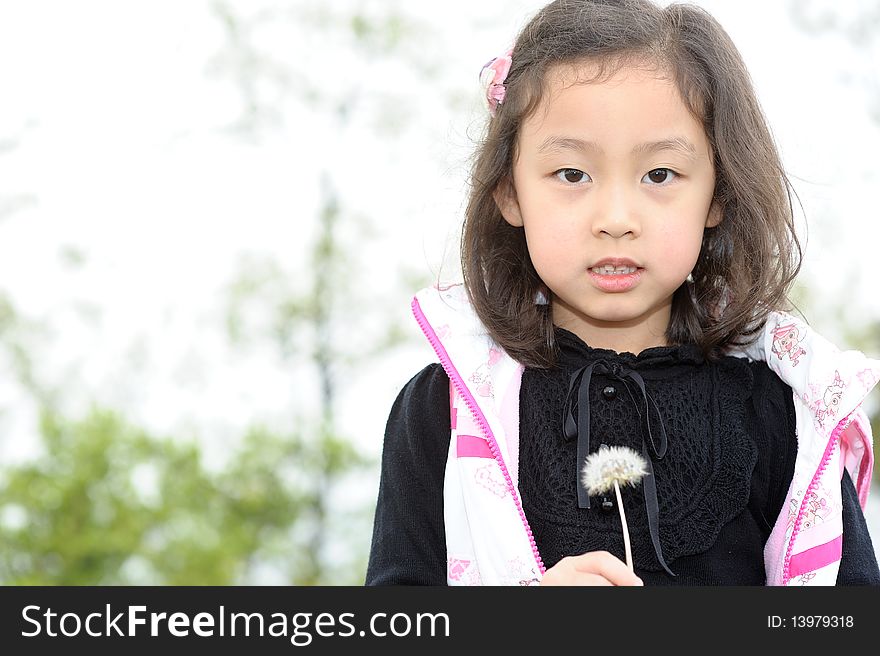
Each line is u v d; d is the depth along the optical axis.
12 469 11.72
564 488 2.21
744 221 2.36
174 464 12.84
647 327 2.37
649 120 2.13
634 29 2.22
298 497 14.54
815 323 11.73
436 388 2.41
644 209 2.12
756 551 2.23
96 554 11.73
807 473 2.22
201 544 12.54
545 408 2.28
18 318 15.66
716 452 2.23
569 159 2.14
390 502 2.34
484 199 2.42
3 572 11.59
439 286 2.53
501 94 2.33
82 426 12.08
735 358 2.39
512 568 2.15
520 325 2.34
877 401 9.95
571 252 2.13
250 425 14.74
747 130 2.31
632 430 2.23
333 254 17.16
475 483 2.21
